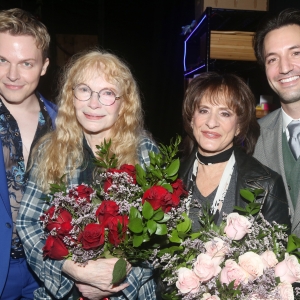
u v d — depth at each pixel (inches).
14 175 79.1
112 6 266.5
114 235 56.2
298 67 80.4
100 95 69.6
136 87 75.7
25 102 83.4
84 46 271.1
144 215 54.3
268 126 85.6
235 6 139.0
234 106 71.0
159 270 66.4
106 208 57.6
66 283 67.9
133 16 268.8
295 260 51.5
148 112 276.1
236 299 51.2
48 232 67.9
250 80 148.5
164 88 269.4
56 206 59.4
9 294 82.4
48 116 85.3
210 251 54.2
